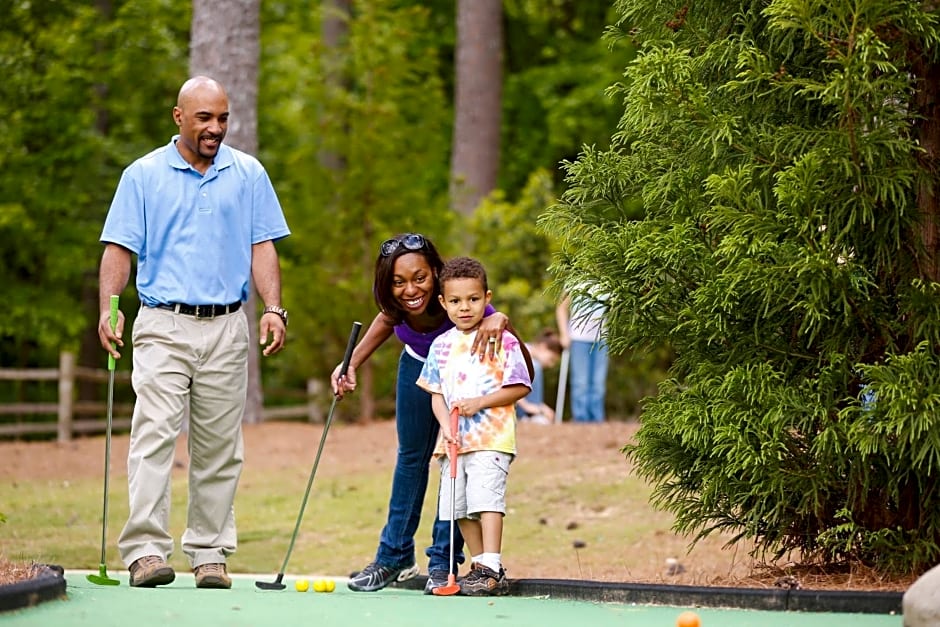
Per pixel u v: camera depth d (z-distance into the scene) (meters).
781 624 6.35
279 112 31.16
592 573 10.20
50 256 26.61
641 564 10.70
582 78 32.09
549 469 14.72
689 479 8.36
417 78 22.77
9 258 27.61
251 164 8.51
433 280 8.23
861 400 7.61
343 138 21.62
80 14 26.53
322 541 12.53
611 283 8.14
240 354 8.38
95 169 27.25
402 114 22.53
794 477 7.68
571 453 15.39
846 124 7.44
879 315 7.69
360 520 13.28
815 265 7.30
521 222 21.89
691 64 7.85
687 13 8.28
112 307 8.17
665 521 12.42
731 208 7.64
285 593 7.55
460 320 8.01
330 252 21.67
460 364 8.02
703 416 7.75
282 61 31.52
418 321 8.31
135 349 8.27
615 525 12.50
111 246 8.23
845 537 7.86
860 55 7.20
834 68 7.83
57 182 26.72
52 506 14.20
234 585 8.93
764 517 8.02
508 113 33.66
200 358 8.22
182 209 8.23
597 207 8.67
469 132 26.48
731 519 8.30
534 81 32.62
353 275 21.56
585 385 18.38
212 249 8.25
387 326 8.48
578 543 11.85
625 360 22.27
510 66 34.81
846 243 7.65
